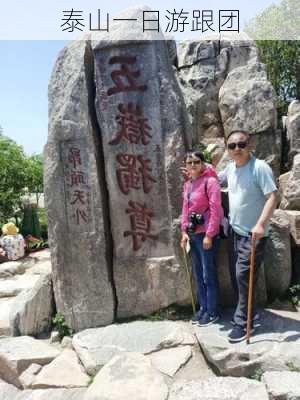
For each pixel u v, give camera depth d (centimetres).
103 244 477
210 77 680
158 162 466
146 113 464
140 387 358
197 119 678
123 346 423
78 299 486
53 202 485
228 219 440
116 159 475
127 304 485
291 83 975
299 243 512
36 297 498
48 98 484
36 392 387
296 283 505
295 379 335
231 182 409
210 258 429
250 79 650
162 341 422
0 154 1084
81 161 474
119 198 480
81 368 412
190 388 348
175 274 473
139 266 480
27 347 446
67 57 475
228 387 343
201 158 421
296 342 381
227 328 423
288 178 585
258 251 391
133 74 462
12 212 1111
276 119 637
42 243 1030
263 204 393
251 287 383
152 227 477
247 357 371
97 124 480
